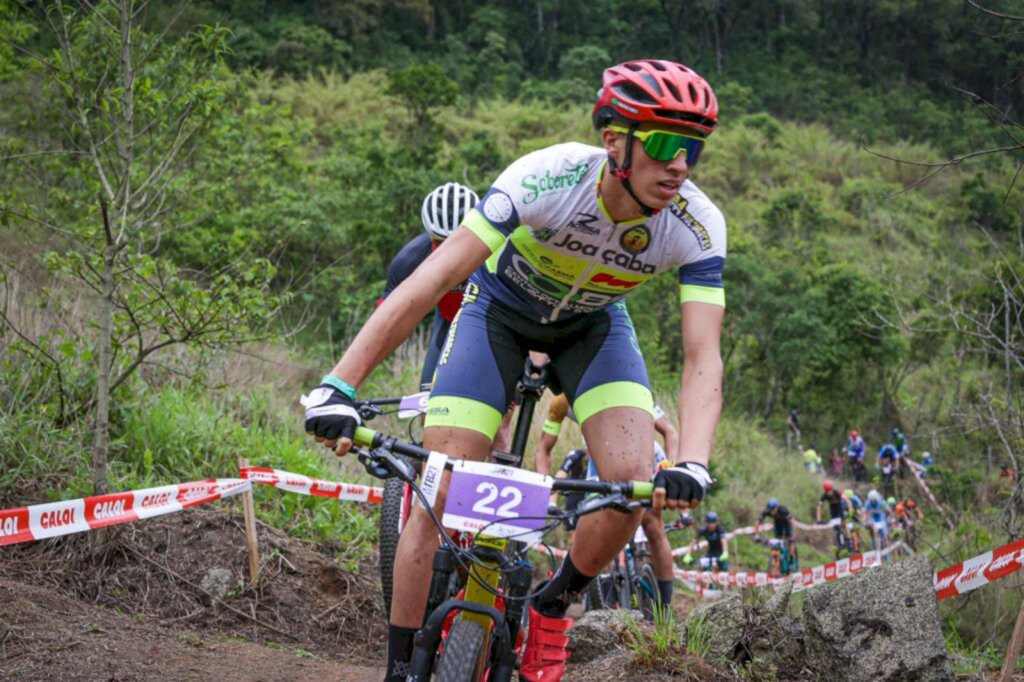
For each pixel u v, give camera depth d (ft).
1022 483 15.99
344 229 52.49
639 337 68.08
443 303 12.59
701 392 8.05
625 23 236.22
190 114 16.71
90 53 16.30
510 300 9.36
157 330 16.87
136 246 17.46
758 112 212.43
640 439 8.82
